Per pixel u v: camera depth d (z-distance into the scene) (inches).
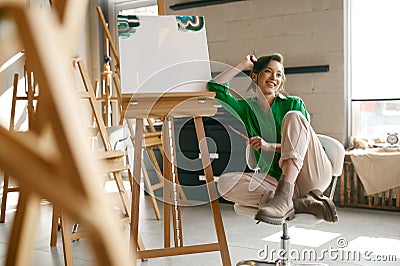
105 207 9.4
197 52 84.8
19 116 185.6
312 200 84.3
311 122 170.6
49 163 9.1
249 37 179.3
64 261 104.7
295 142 85.5
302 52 170.1
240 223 139.2
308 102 170.4
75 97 10.3
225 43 184.2
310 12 167.6
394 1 163.9
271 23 174.9
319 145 90.4
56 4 11.0
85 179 9.2
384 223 135.4
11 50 9.3
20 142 8.9
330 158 93.0
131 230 78.4
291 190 83.4
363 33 169.5
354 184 155.8
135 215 79.0
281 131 89.0
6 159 8.5
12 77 182.4
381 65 167.5
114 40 223.0
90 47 220.1
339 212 150.3
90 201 9.2
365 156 151.2
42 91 9.2
